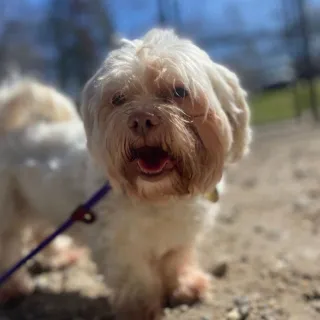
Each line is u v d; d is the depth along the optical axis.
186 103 0.32
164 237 0.36
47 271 0.51
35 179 0.43
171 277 0.41
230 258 0.47
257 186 0.80
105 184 0.36
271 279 0.41
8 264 0.45
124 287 0.36
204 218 0.37
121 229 0.35
